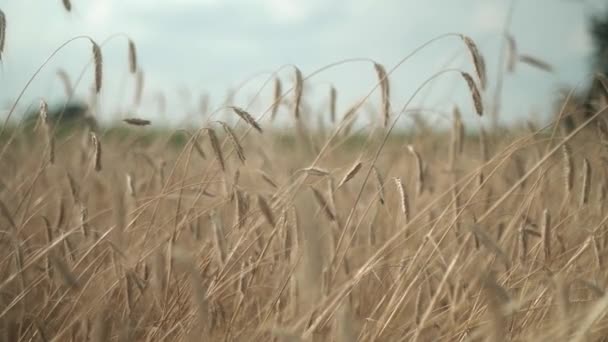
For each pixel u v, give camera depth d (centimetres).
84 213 223
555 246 227
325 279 213
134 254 227
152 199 225
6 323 212
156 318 223
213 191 249
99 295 215
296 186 217
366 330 213
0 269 223
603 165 242
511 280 220
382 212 257
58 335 207
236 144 219
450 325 213
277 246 234
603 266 223
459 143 254
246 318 223
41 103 229
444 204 255
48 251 214
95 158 221
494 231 238
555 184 258
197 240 232
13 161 265
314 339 207
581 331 185
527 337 202
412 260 213
